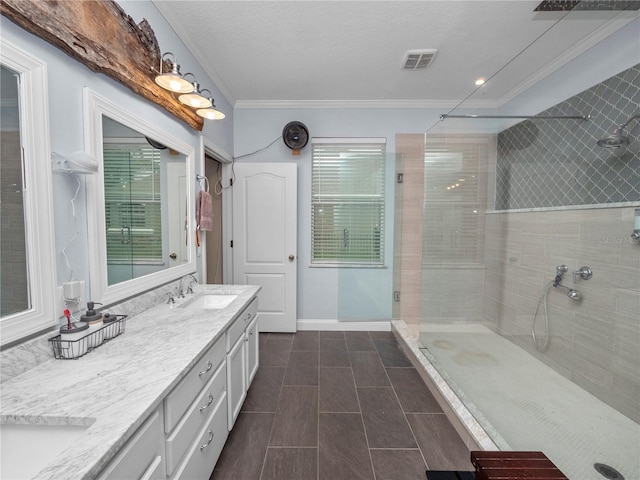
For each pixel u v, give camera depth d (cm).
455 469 139
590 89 188
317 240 318
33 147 88
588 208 181
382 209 315
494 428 151
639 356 150
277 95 290
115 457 63
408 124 307
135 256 145
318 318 323
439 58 224
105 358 97
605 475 125
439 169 269
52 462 54
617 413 160
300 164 312
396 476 135
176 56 185
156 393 77
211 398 121
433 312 268
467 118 267
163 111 170
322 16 177
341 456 146
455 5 168
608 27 175
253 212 306
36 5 87
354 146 312
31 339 90
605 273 169
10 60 81
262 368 234
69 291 102
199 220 216
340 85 269
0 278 82
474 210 273
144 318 139
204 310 153
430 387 204
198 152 220
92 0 110
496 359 225
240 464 141
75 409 69
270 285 310
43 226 92
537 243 222
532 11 172
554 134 211
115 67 123
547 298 212
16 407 70
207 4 166
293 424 169
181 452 95
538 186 222
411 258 316
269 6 169
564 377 196
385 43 205
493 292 267
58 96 99
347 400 192
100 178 117
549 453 136
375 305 321
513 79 246
